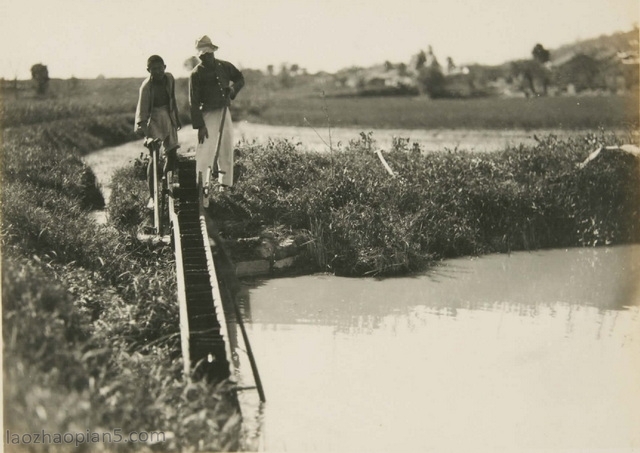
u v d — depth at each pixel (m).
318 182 15.23
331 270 13.90
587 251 15.70
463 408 8.92
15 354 7.14
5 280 8.12
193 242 11.12
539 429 8.46
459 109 31.17
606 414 8.90
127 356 8.23
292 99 35.75
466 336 10.98
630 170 17.02
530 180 16.73
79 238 11.71
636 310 12.20
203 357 8.67
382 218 14.55
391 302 12.38
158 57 11.40
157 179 11.34
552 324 11.52
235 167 14.98
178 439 6.92
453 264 14.59
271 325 11.26
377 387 9.32
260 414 8.58
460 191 15.82
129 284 10.62
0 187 13.12
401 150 17.95
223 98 11.93
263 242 13.69
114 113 26.95
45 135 21.19
